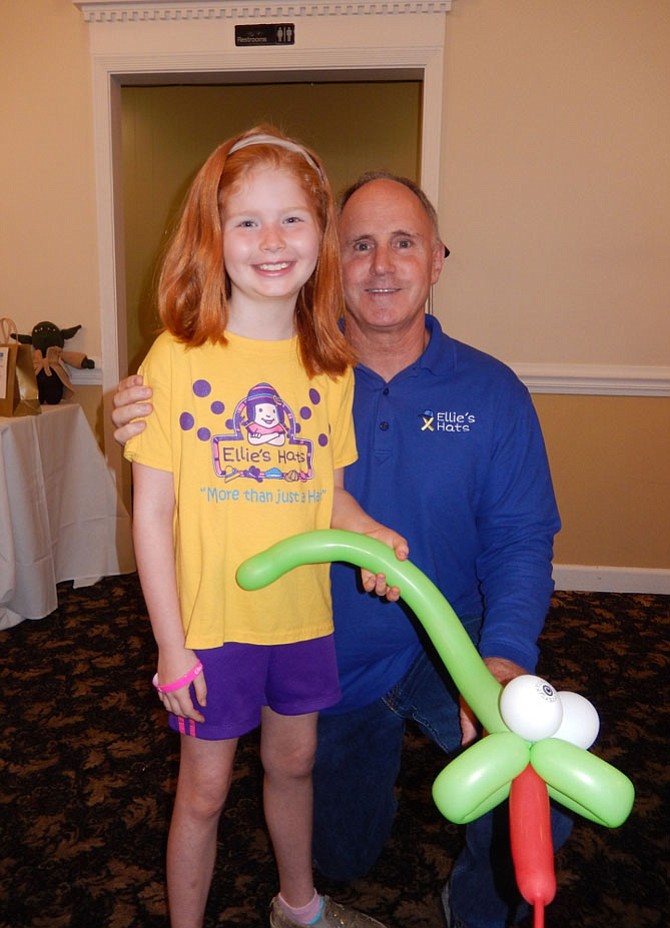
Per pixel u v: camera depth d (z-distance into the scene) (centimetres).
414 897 154
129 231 462
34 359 323
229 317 112
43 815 177
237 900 152
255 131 112
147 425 108
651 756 201
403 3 294
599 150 301
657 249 307
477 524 141
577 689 238
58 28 313
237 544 108
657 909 152
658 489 324
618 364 317
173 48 308
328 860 152
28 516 275
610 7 291
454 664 92
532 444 138
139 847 167
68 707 223
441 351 139
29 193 328
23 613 282
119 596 310
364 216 132
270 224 104
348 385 121
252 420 109
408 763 198
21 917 147
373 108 469
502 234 310
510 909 127
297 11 300
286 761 123
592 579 328
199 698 109
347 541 96
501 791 80
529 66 297
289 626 113
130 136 457
